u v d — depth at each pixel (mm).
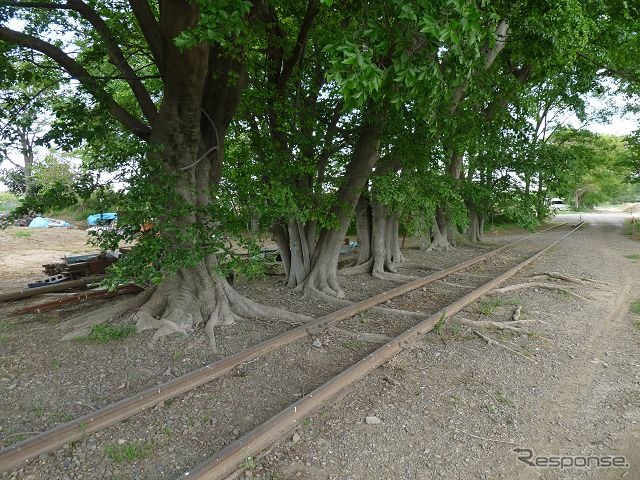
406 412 4070
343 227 9594
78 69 6582
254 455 3400
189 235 5461
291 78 8898
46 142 7195
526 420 3973
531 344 5898
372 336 6152
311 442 3596
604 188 56688
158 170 5754
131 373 4992
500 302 8141
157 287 6875
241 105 8555
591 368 5117
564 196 13734
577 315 7348
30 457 3398
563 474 3232
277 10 8617
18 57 7207
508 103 10125
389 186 9281
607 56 12047
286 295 9195
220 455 3191
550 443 3627
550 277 10609
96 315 6773
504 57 10711
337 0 5898
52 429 3588
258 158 9008
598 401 4320
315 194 8789
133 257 5301
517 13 6590
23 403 4312
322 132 9570
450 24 3455
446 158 10211
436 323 6625
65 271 11086
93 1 8648
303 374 4988
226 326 6602
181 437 3711
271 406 4242
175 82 5785
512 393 4480
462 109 8430
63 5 6328
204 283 6871
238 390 4566
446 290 9688
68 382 4754
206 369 4793
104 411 3873
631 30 10633
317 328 6516
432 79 4125
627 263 12734
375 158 9547
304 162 8922
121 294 8789
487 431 3777
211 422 3939
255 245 6527
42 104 7348
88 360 5332
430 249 17219
